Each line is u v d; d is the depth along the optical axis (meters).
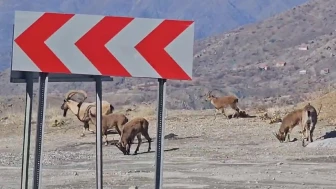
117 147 38.69
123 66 13.62
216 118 56.44
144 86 161.38
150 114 61.41
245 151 37.50
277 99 100.12
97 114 14.47
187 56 13.39
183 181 26.30
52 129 52.91
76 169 31.12
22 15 13.86
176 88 173.38
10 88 135.00
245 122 52.88
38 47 13.84
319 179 26.84
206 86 186.00
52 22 13.82
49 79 14.28
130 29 13.57
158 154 13.30
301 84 189.50
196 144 41.47
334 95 59.97
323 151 36.69
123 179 27.08
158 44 13.48
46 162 34.09
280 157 34.50
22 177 14.16
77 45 13.73
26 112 14.24
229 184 25.45
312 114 40.78
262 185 25.22
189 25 13.38
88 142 45.09
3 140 48.66
